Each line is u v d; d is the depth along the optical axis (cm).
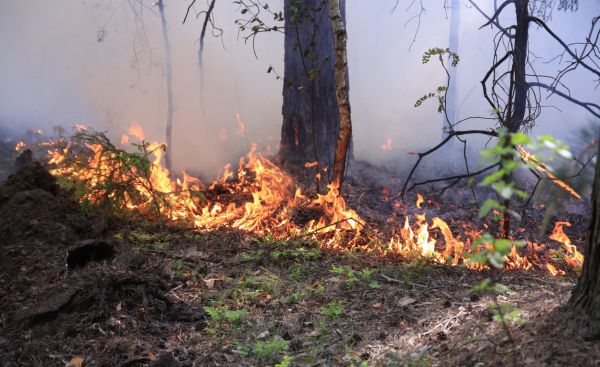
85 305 456
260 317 466
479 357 335
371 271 541
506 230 641
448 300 463
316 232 701
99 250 561
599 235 329
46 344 422
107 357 408
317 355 398
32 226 607
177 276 539
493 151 224
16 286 509
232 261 587
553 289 457
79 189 675
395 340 405
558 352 312
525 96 705
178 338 436
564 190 300
